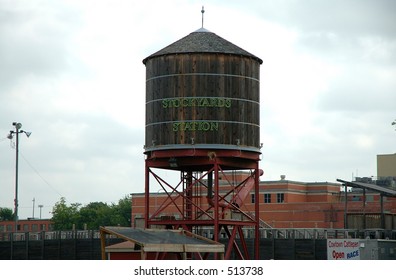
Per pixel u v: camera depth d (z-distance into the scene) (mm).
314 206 150625
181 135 76875
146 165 79562
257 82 80375
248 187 82750
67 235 105625
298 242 89688
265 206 159375
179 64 77875
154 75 79125
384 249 82938
